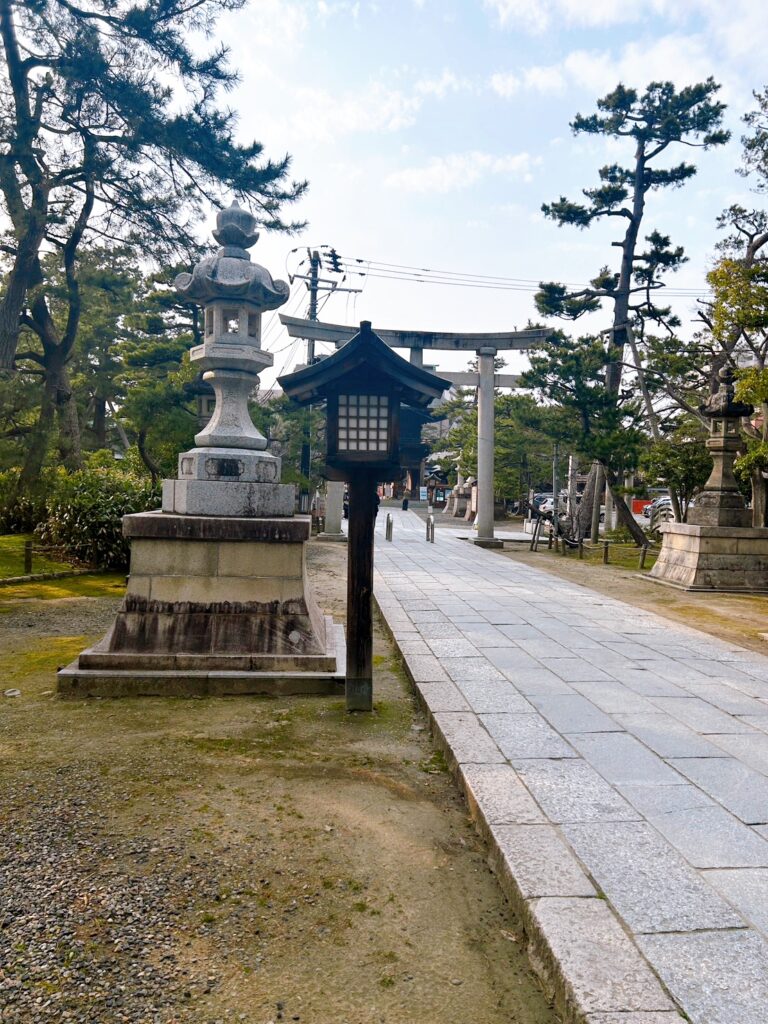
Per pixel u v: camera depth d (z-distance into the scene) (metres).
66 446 12.89
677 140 23.39
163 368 24.97
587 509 26.14
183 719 5.06
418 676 6.16
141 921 2.72
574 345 20.78
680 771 4.12
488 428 21.42
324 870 3.15
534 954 2.58
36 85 13.85
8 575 11.55
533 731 4.76
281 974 2.48
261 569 5.95
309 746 4.64
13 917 2.71
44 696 5.55
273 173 14.86
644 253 23.75
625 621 9.23
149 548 5.89
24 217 13.12
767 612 10.87
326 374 5.09
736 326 13.17
